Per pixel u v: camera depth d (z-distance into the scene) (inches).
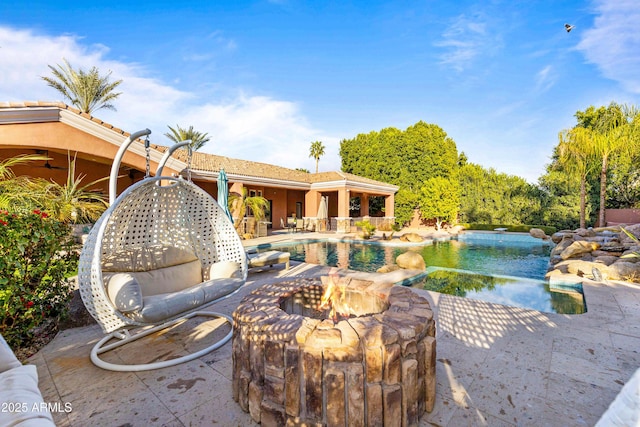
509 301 219.3
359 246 582.6
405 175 1044.5
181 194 182.2
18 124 333.7
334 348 75.9
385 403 75.5
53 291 144.1
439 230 935.7
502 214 935.7
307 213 829.2
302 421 77.9
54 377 110.3
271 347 80.7
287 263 299.0
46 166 443.5
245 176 618.5
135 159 430.9
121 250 158.4
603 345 129.6
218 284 159.9
